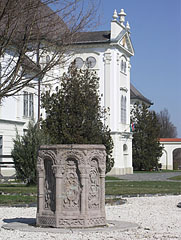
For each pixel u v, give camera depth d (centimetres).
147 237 954
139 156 6231
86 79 2941
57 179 1048
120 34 5034
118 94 5053
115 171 4931
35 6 1203
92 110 2856
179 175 4878
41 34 1280
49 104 2844
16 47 1292
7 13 1186
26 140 2553
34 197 1873
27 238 923
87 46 5000
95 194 1077
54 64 1323
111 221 1183
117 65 5025
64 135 2741
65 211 1048
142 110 6381
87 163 1054
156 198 1989
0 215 1378
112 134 4944
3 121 3619
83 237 934
